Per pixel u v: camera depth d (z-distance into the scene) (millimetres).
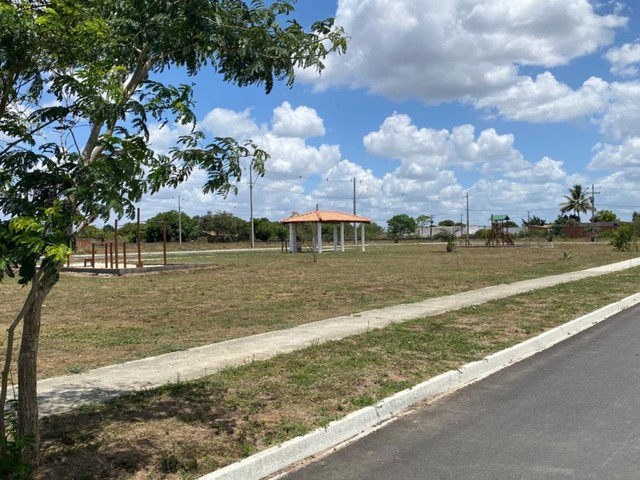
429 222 105750
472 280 20672
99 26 3783
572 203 107312
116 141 3861
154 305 14781
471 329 10195
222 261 35969
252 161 4719
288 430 5113
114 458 4469
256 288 18859
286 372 7105
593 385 6887
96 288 19547
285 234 86188
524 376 7418
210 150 4527
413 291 17297
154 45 4441
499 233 67312
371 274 24391
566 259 33469
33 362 4188
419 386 6520
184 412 5605
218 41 4523
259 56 4738
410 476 4422
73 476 4145
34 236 3197
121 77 4441
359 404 5859
